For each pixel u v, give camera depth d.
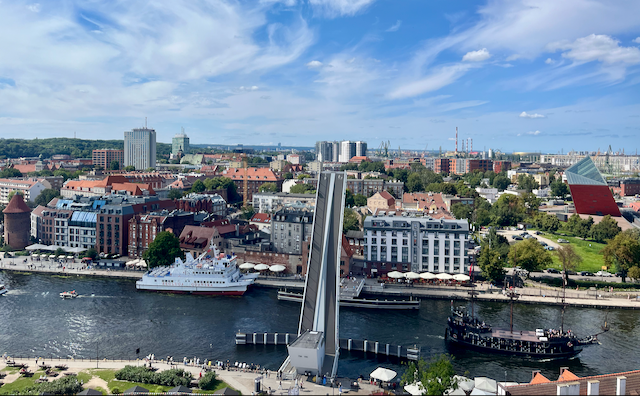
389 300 164.88
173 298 170.88
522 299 165.25
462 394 90.69
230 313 154.25
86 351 122.81
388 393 94.06
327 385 100.50
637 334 136.75
